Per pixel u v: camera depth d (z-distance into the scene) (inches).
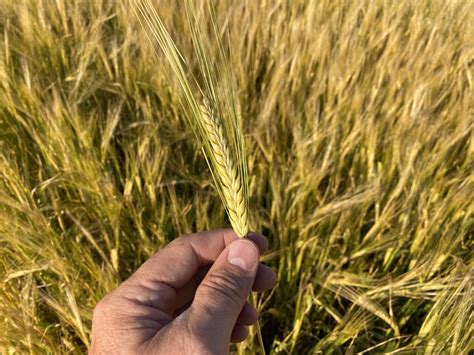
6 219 12.3
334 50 19.9
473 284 10.2
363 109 18.0
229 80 7.0
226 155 6.7
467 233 14.2
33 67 20.1
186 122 17.1
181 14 21.4
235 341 10.0
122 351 7.7
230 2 22.3
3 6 24.0
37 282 12.9
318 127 16.6
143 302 8.7
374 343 12.0
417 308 12.9
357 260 13.7
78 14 22.5
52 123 15.3
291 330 12.8
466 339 10.2
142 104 17.7
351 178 14.8
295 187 15.1
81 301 11.8
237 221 7.8
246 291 8.2
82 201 14.7
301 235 13.5
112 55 19.7
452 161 16.4
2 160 14.7
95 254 13.8
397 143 15.6
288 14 23.6
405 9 23.2
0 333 10.5
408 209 13.7
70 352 10.9
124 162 17.2
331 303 12.9
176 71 6.3
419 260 13.1
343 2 24.0
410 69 19.0
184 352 7.3
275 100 17.1
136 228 14.7
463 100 17.3
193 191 16.4
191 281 10.2
